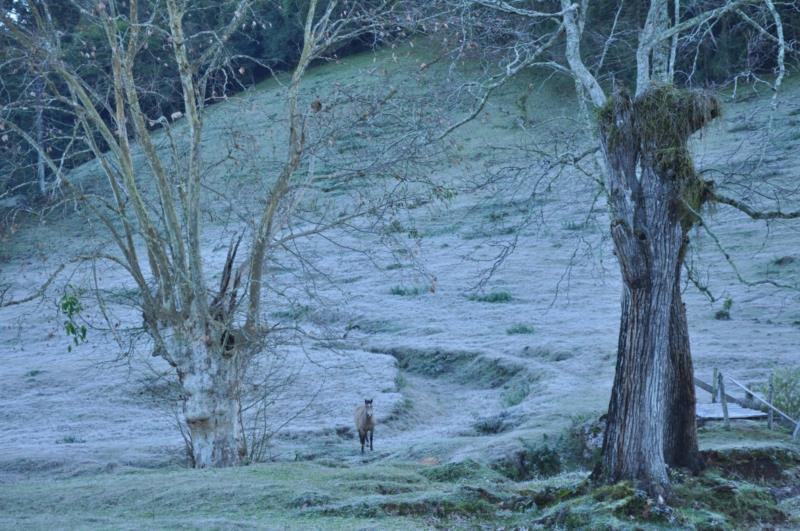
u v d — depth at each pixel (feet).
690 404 41.50
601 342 92.84
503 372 89.71
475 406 82.43
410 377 95.61
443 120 52.06
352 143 60.70
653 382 34.78
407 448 57.88
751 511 36.19
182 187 54.90
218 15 78.69
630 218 34.63
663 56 45.80
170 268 54.39
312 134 60.95
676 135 34.86
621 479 35.06
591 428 55.62
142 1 80.07
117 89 53.31
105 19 52.19
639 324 34.91
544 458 52.85
